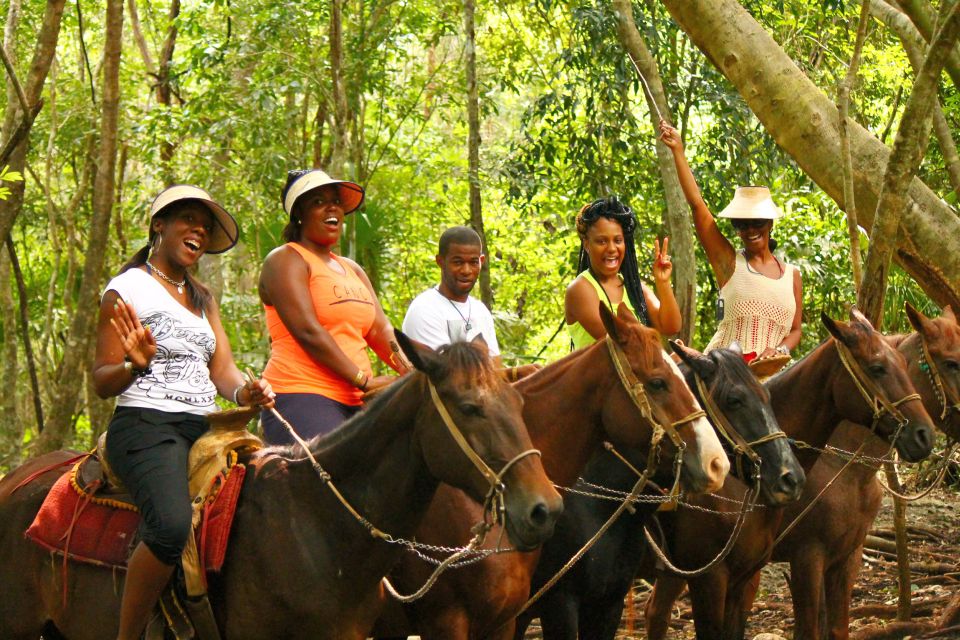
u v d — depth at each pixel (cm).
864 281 702
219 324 482
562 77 1641
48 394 1650
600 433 532
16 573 484
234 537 440
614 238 623
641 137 1355
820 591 689
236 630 436
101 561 451
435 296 602
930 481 1252
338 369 527
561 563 567
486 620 519
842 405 648
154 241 467
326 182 554
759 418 571
